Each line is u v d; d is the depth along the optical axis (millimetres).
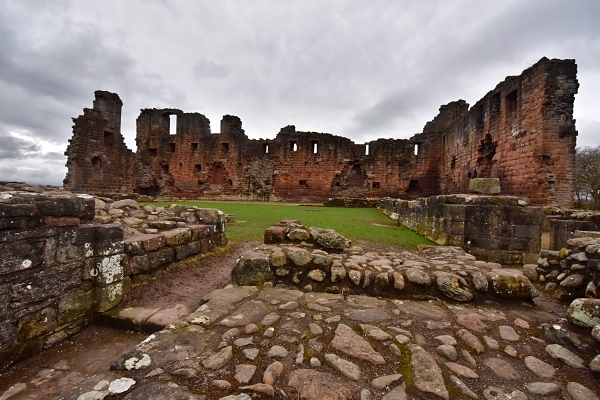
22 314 3045
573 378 2402
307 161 34656
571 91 14055
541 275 5004
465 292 3879
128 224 5938
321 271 4398
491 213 7590
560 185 14148
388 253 5625
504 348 2812
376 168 34094
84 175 23469
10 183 5945
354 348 2691
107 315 3844
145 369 2346
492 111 18984
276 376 2293
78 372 2889
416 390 2189
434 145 32031
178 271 5660
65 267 3512
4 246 2895
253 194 35188
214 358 2494
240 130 35438
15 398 2494
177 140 36062
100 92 24875
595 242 4176
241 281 4473
